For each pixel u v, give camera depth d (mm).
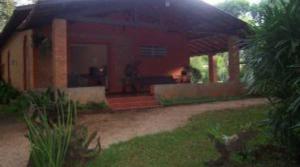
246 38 5922
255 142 6598
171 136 7992
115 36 16125
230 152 5297
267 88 5430
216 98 14336
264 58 5203
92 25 15422
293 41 4809
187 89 14000
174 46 18047
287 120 5148
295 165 5453
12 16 13078
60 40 11492
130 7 13195
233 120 9484
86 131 6133
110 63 16016
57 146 5316
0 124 10578
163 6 13938
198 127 8797
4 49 19953
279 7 5145
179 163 6090
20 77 16016
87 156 5773
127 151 6898
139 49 16875
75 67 18781
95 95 11875
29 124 5523
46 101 9234
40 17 11398
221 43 19891
